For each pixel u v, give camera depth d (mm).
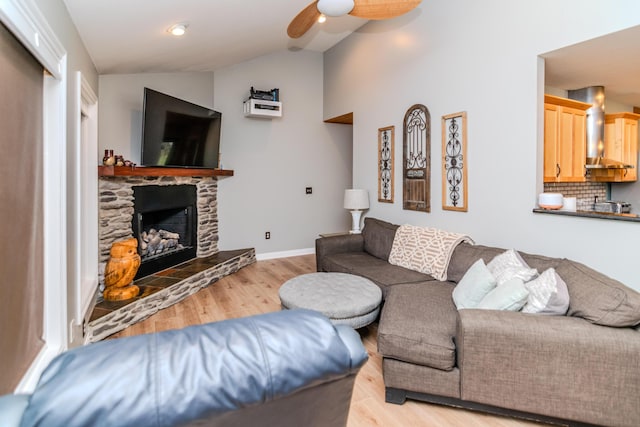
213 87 5102
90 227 3199
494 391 1772
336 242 4070
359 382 2211
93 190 3213
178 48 3617
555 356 1668
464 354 1795
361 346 850
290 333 762
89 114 3189
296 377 725
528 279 2137
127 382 602
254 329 751
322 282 2898
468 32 3121
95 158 3223
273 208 5680
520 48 2703
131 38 2961
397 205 4137
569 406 1681
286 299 2576
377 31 4367
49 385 575
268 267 5148
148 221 4520
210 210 5020
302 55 5719
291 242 5867
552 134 3088
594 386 1640
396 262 3473
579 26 2342
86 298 2762
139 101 4062
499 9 2848
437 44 3461
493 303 1963
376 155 4465
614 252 2232
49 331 1990
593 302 1710
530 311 1880
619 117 4238
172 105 3955
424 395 1949
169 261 4266
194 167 4453
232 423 701
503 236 2906
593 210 4215
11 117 1543
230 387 662
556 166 3125
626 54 2578
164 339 691
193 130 4348
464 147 3201
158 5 2547
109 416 574
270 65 5492
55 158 1998
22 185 1672
